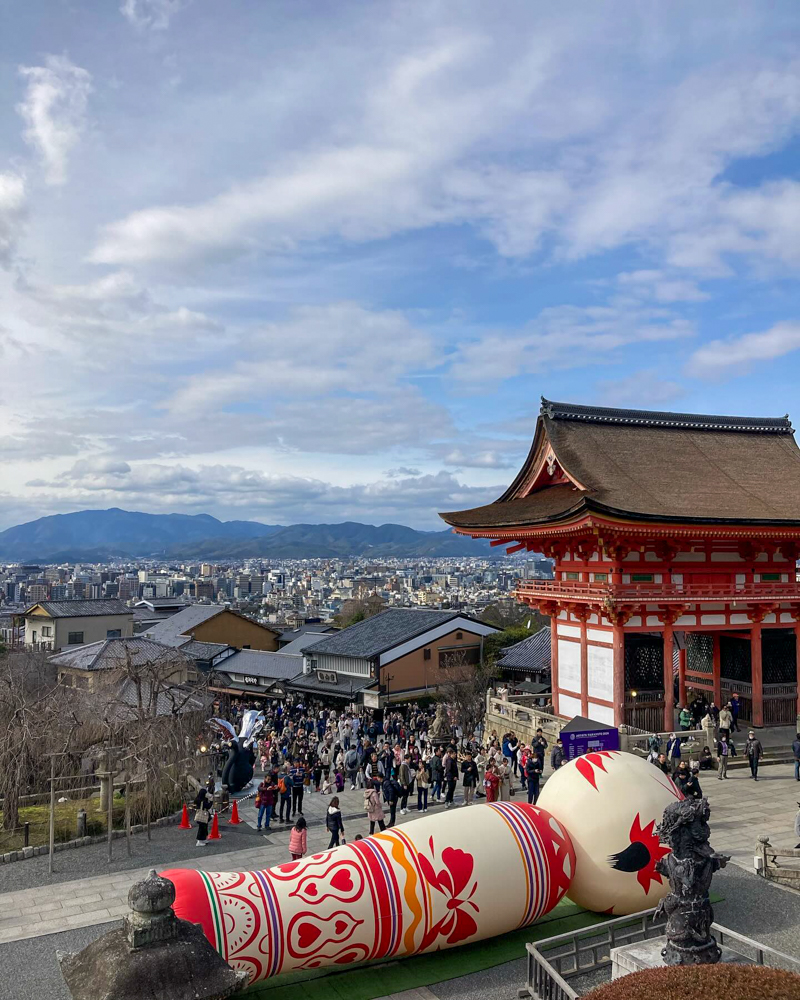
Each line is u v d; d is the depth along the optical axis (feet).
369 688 262.47
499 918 62.39
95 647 241.76
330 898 57.47
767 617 149.48
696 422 166.71
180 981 33.81
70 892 83.35
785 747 131.54
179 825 110.01
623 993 35.83
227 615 378.73
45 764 129.29
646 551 141.49
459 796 119.24
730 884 78.84
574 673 149.89
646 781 71.15
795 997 33.55
